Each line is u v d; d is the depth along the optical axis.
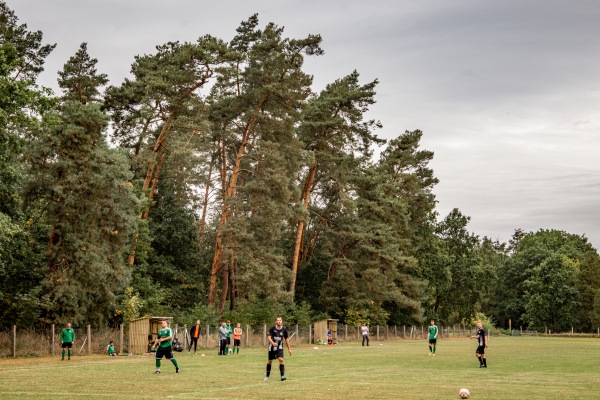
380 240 76.12
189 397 17.17
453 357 38.78
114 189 44.66
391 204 79.62
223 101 63.25
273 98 61.94
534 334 119.50
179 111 56.62
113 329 46.34
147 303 52.66
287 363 32.56
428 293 96.31
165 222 63.31
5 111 33.62
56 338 39.88
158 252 63.78
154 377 23.67
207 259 71.56
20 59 35.16
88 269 42.84
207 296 69.19
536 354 42.88
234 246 58.59
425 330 92.38
